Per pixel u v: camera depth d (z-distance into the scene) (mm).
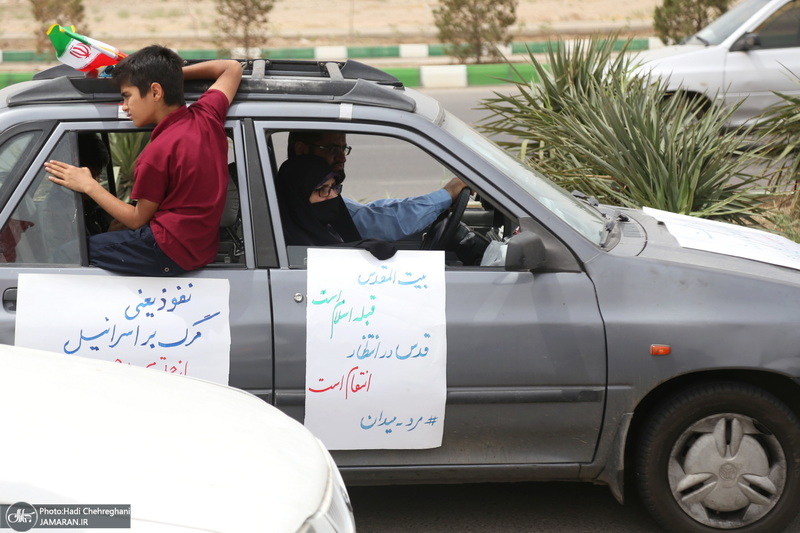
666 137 6516
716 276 3578
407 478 3631
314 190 3811
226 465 2490
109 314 3455
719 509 3678
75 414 2584
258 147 3539
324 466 2732
